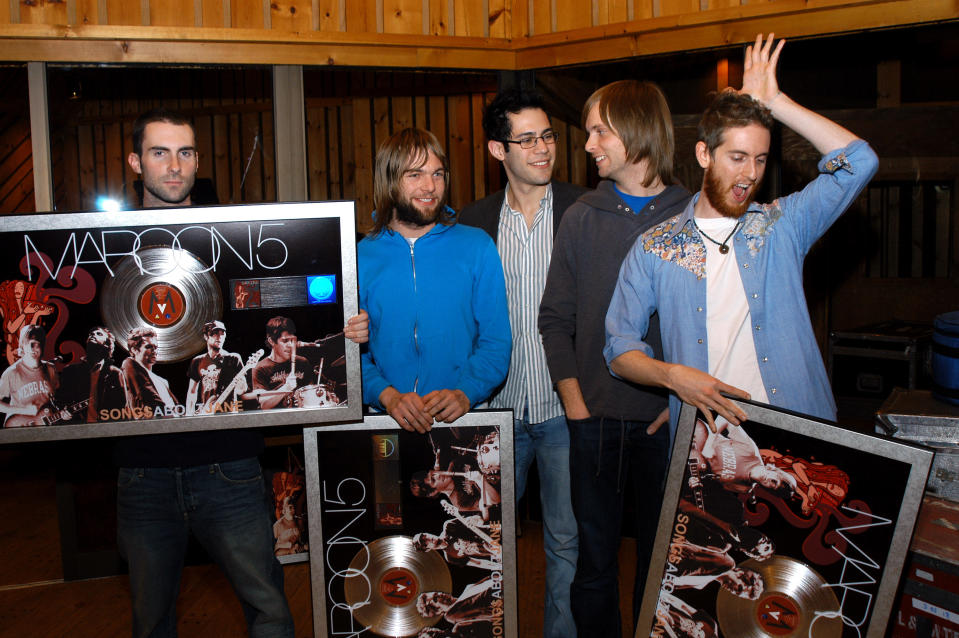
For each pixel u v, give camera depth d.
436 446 1.96
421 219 2.10
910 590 1.88
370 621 1.97
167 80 4.61
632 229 2.07
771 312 1.79
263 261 1.84
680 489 1.75
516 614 1.97
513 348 2.36
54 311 1.80
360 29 3.23
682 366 1.75
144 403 1.82
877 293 4.79
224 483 1.90
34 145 3.01
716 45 3.03
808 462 1.60
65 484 3.23
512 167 2.30
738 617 1.69
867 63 4.29
